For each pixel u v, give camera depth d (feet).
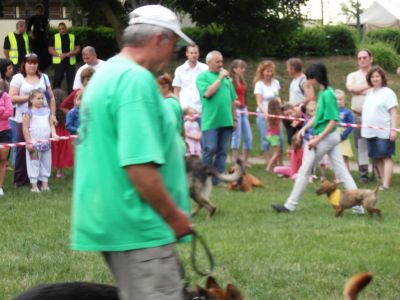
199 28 86.89
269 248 24.27
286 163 49.29
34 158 37.17
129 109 11.15
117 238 11.41
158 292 11.50
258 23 81.76
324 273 21.45
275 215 30.99
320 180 41.63
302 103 42.27
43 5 80.12
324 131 30.48
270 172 44.60
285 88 81.20
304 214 31.24
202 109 37.70
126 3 80.07
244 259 22.84
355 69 89.04
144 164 11.07
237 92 44.55
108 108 11.35
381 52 93.20
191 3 81.15
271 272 21.45
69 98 41.32
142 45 11.68
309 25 104.53
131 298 11.63
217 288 13.15
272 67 45.21
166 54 11.84
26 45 60.23
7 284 20.38
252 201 34.55
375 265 22.15
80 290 12.44
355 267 21.89
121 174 11.37
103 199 11.39
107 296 12.53
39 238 26.04
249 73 84.64
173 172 11.88
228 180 30.78
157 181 11.16
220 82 37.14
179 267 12.03
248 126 45.50
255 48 83.76
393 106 38.63
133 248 11.37
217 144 37.86
